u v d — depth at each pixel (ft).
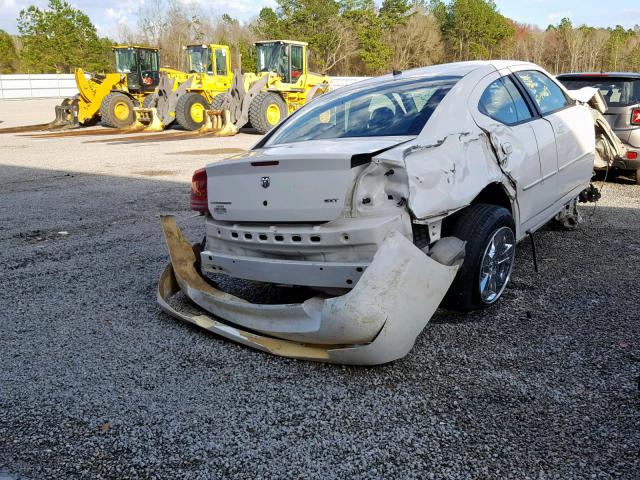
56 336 12.02
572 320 12.00
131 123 66.44
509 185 12.54
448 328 11.75
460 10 205.98
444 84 12.76
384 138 11.26
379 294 9.32
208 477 7.57
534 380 9.64
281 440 8.30
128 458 8.02
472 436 8.20
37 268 16.75
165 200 25.95
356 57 198.29
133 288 14.89
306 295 13.35
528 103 14.58
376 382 9.78
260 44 60.59
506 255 12.76
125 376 10.25
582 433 8.16
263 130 56.39
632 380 9.53
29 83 130.21
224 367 10.52
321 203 10.10
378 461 7.76
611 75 25.23
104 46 190.60
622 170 27.99
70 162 38.88
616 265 15.49
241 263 11.33
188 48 65.10
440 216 10.34
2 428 8.78
